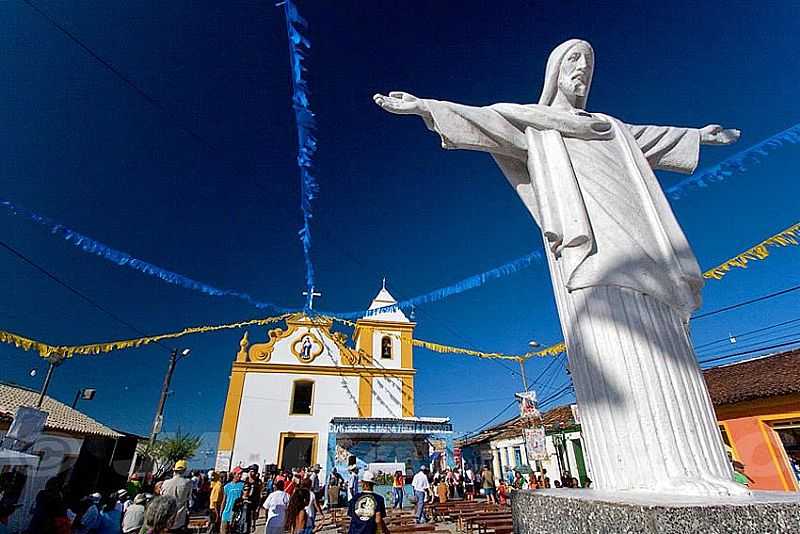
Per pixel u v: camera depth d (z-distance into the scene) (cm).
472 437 3038
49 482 590
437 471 1817
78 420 1802
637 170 256
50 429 1522
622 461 180
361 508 559
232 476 1218
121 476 1797
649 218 239
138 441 2002
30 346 1035
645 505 127
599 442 191
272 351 2203
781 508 125
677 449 174
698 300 226
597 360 199
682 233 238
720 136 329
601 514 139
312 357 2206
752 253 728
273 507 845
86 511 776
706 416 189
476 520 947
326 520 1452
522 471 2014
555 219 234
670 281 218
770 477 1032
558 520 158
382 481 1753
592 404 197
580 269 216
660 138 302
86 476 1697
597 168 248
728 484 160
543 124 265
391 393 2181
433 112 261
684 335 209
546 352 1488
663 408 181
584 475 1620
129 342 1247
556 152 252
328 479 1736
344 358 2234
